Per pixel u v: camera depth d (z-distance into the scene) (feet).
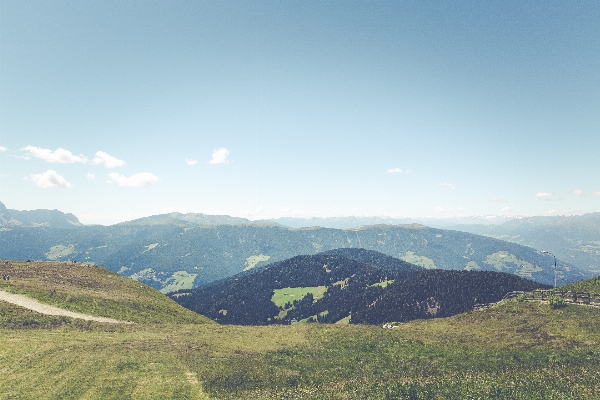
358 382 117.91
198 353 139.74
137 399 96.53
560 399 101.76
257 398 102.73
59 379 104.58
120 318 210.18
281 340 174.09
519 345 154.92
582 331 160.35
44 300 205.16
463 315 222.69
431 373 129.18
